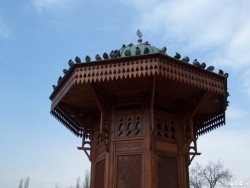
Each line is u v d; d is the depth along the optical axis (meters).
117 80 10.27
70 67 10.46
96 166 11.90
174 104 12.02
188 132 11.55
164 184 10.42
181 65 10.10
